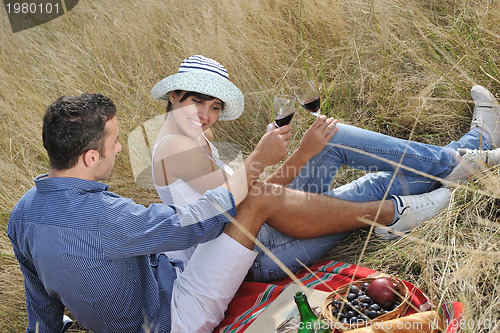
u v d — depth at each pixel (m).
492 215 2.56
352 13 4.24
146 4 4.92
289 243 2.54
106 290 1.99
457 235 2.49
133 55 4.63
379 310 2.09
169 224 2.03
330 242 2.64
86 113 1.95
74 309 2.04
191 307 2.22
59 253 1.94
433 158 2.66
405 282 2.25
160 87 2.50
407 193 2.72
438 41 3.75
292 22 4.37
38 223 1.97
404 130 3.51
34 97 4.25
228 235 2.27
